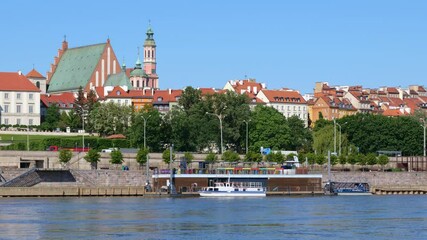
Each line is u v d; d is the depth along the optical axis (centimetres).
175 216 19612
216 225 18050
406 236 16688
